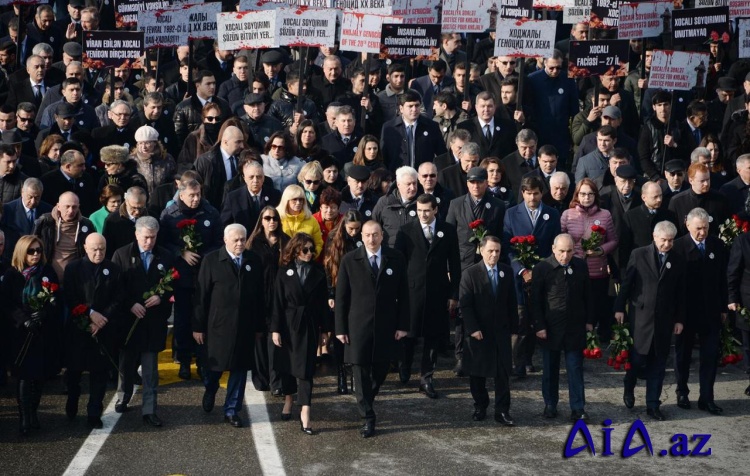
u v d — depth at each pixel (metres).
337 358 30.80
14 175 33.31
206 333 28.58
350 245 30.69
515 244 31.78
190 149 36.28
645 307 29.73
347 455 26.36
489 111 38.34
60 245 30.91
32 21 50.16
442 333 31.12
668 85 39.31
